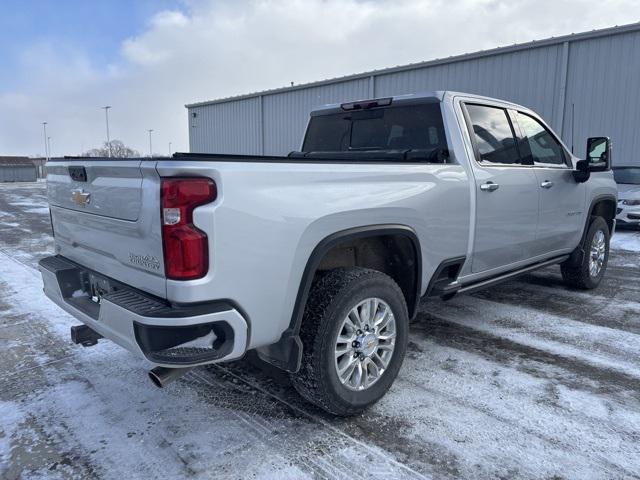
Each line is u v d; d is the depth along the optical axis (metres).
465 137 3.74
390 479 2.34
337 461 2.48
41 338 4.13
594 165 4.84
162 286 2.26
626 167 11.69
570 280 5.67
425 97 3.84
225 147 24.03
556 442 2.64
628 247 8.89
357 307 2.80
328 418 2.89
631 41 11.69
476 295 5.56
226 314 2.26
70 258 3.19
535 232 4.49
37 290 5.68
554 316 4.79
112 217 2.54
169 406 3.02
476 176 3.71
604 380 3.38
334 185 2.69
